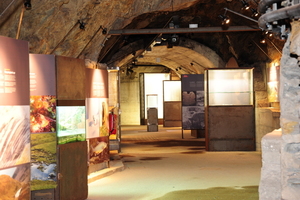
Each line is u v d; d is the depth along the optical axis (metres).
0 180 5.10
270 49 15.60
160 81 31.47
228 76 14.46
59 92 6.74
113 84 13.86
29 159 5.66
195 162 11.77
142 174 9.91
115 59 18.73
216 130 14.37
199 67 24.28
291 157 4.06
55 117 6.63
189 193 7.63
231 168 10.57
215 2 15.67
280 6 4.42
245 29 13.42
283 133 4.21
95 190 8.11
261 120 13.79
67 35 9.44
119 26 12.56
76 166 7.06
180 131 24.06
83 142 7.29
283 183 4.03
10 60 5.28
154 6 12.30
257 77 16.39
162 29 13.31
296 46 3.91
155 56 25.94
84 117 7.48
